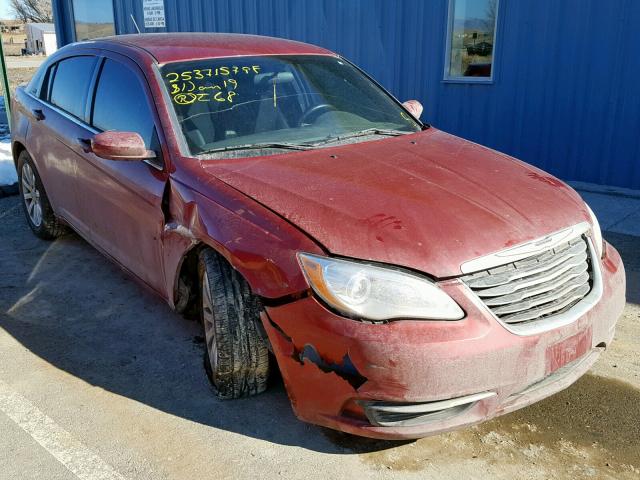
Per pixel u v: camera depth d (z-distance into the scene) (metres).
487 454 2.83
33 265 5.08
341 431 2.78
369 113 4.10
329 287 2.53
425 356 2.41
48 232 5.50
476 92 7.76
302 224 2.73
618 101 6.69
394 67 8.47
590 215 3.16
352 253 2.57
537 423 3.04
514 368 2.52
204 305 3.23
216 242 2.92
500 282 2.59
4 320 4.17
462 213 2.79
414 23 8.14
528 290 2.65
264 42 4.41
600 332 2.83
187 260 3.34
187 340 3.88
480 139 7.86
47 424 3.08
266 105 3.81
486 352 2.46
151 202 3.52
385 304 2.47
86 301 4.43
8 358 3.70
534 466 2.76
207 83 3.80
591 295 2.85
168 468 2.77
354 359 2.46
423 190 2.97
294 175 3.13
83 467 2.78
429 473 2.72
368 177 3.11
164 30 11.47
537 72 7.18
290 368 2.65
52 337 3.94
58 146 4.72
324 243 2.62
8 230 5.96
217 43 4.24
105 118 4.18
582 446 2.88
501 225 2.75
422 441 2.92
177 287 3.42
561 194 3.17
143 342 3.87
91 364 3.62
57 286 4.68
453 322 2.47
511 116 7.52
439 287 2.51
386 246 2.59
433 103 8.20
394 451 2.86
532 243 2.71
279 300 2.66
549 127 7.24
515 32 7.23
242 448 2.89
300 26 9.39
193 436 2.98
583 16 6.71
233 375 3.08
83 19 13.26
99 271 4.95
